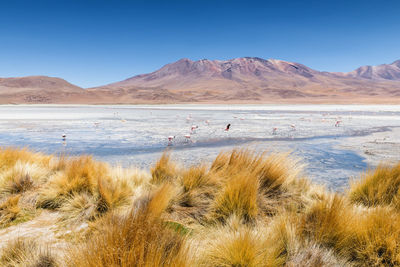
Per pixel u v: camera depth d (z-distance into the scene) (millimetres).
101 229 2525
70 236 3057
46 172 5578
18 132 18625
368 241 2592
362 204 4172
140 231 2043
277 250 2500
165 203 3516
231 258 2352
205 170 4957
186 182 4512
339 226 2752
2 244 2840
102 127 22328
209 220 3576
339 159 9992
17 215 3742
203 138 16062
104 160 9969
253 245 2402
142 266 1804
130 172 5844
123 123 26156
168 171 5473
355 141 14844
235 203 3633
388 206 3613
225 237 2680
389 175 4602
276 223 2977
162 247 1988
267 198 4230
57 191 4273
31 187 4750
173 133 18406
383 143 13914
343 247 2648
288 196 4359
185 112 49656
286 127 22531
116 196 4027
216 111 53906
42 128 21250
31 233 3166
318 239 2695
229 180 4414
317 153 11234
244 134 18000
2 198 4254
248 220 3531
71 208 3842
